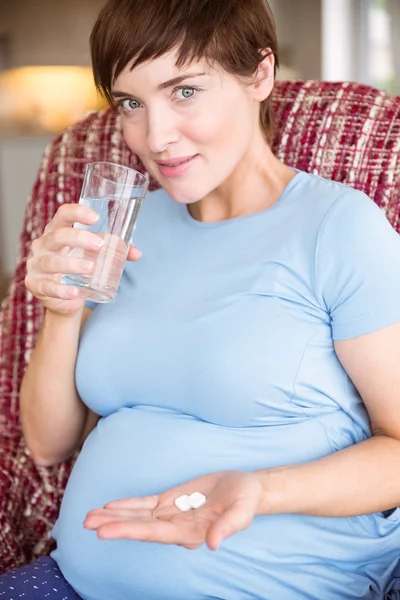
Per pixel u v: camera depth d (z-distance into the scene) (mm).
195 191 1128
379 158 1320
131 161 1480
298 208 1164
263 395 1096
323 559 1089
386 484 1057
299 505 1005
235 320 1114
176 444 1120
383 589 1125
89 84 4477
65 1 4398
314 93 1404
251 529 1068
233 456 1103
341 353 1113
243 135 1140
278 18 4414
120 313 1212
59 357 1260
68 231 1015
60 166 1521
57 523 1243
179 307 1164
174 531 905
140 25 1031
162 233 1277
